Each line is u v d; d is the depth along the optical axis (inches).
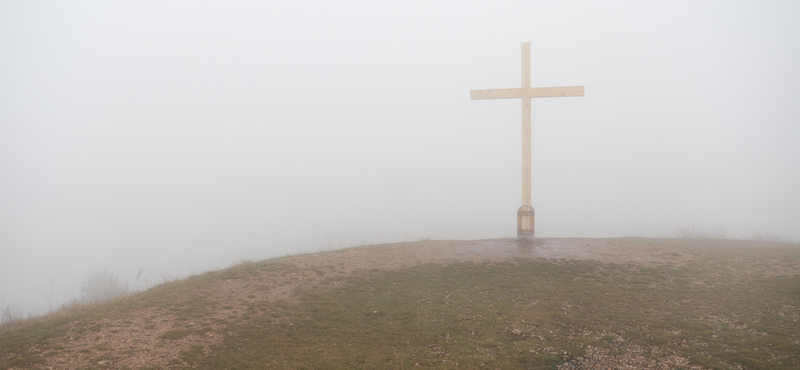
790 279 443.2
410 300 442.0
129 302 410.6
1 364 274.7
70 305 475.8
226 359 300.5
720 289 431.8
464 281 498.6
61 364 277.6
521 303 425.1
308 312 403.9
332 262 566.9
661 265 523.2
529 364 301.0
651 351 312.2
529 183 669.3
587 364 298.0
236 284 470.6
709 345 313.7
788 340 307.7
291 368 289.9
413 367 295.3
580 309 403.2
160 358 295.6
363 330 366.3
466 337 351.6
